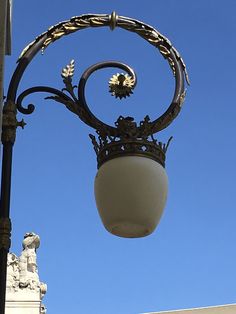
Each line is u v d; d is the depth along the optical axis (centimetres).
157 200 575
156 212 575
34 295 2869
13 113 579
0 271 534
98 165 593
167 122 604
